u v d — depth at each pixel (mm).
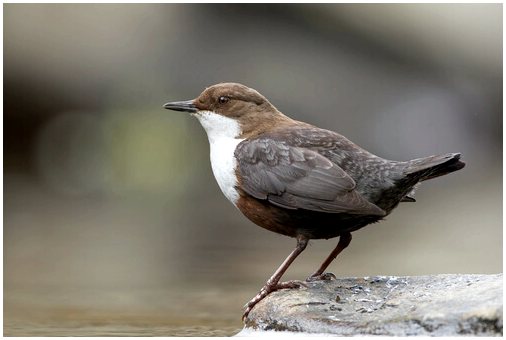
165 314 7312
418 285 5711
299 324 5312
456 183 18906
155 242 12742
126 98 18047
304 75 17672
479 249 11789
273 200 6137
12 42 17719
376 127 17969
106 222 14930
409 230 14148
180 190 18125
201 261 10914
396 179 5887
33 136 18547
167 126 18125
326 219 6023
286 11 17859
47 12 17766
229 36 17703
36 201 17312
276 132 6465
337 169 5965
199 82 17531
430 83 18438
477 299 4918
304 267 10375
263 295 5957
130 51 17859
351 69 17953
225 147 6637
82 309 7617
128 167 18219
